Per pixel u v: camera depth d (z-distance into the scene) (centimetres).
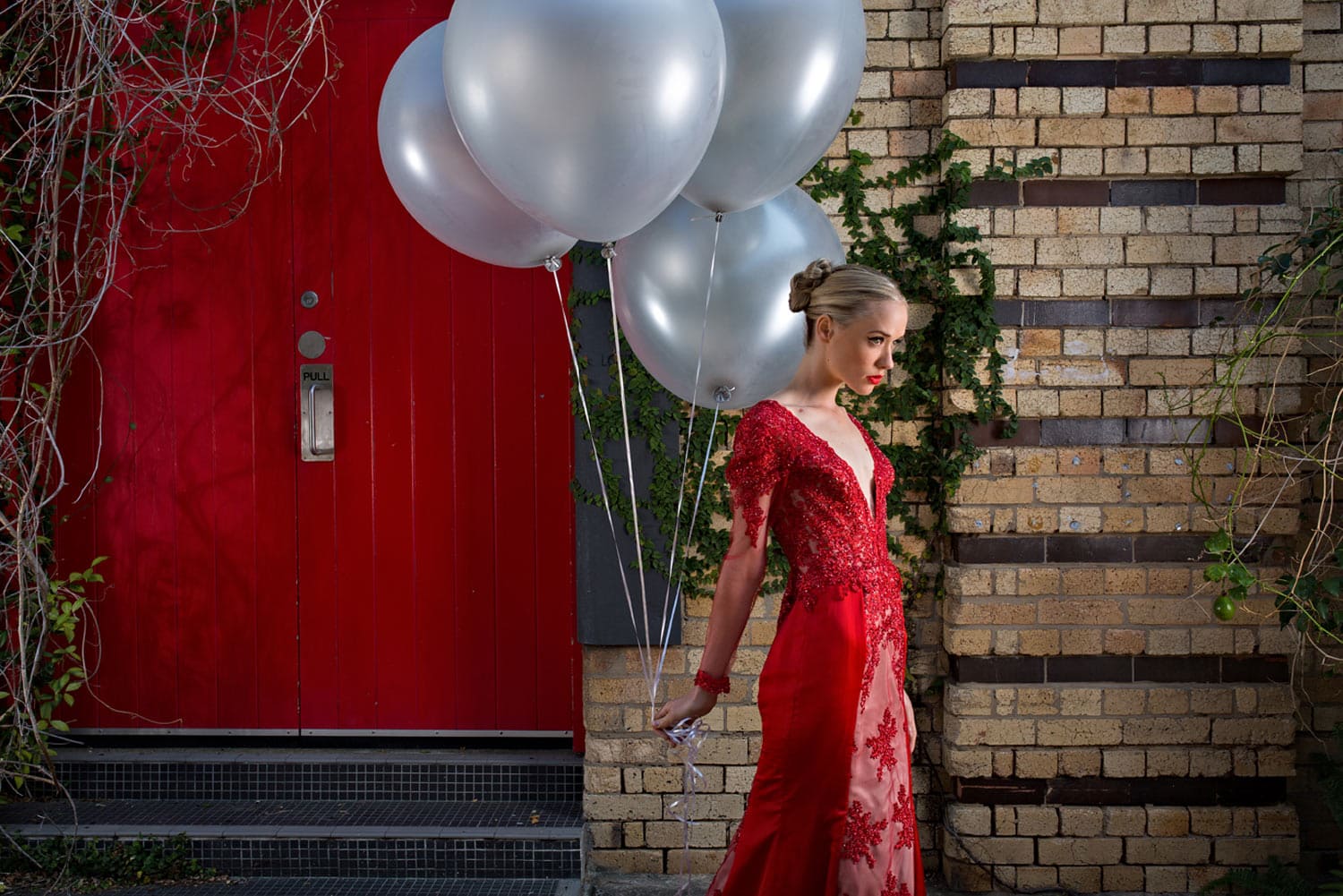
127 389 396
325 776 381
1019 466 343
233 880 345
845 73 233
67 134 352
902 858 229
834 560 223
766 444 224
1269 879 321
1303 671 345
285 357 396
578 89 194
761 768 226
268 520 397
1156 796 341
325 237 395
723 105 226
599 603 349
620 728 355
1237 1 334
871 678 224
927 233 350
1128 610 341
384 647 397
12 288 380
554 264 268
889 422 353
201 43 388
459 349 395
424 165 249
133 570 398
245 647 398
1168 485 342
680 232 256
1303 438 345
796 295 240
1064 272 342
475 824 356
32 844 346
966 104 339
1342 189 349
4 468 364
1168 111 338
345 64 394
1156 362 342
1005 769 340
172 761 381
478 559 396
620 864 354
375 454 396
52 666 386
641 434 349
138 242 395
